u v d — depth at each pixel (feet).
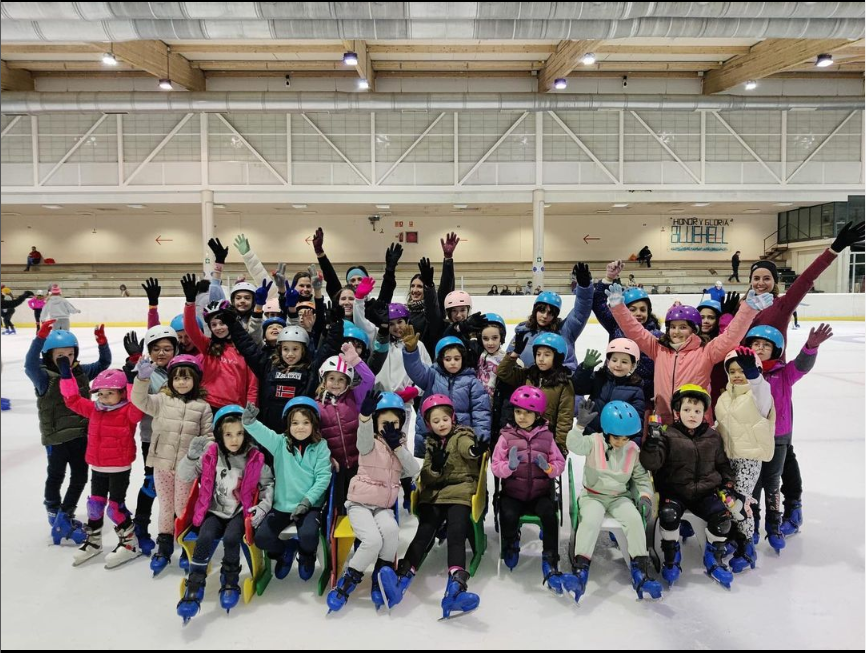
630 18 29.04
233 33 29.68
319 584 8.95
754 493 10.69
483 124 63.16
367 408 8.95
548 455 9.57
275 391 10.75
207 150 62.64
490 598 8.93
